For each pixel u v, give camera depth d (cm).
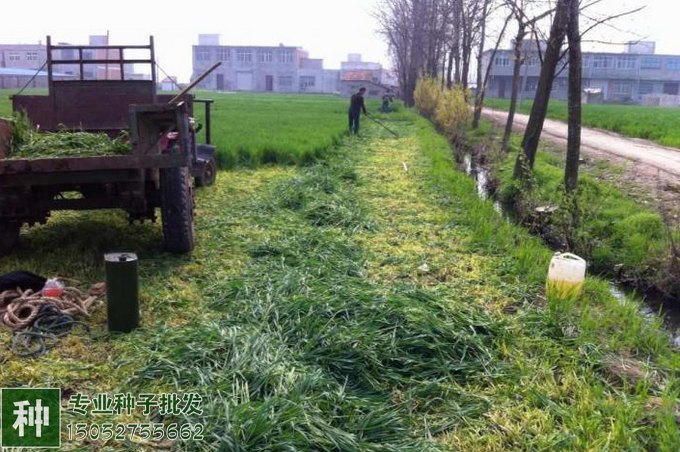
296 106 3959
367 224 769
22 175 526
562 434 335
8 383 374
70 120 721
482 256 667
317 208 812
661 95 7406
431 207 895
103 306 483
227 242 666
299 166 1234
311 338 417
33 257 591
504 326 462
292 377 364
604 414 359
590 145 1922
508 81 6981
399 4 4394
